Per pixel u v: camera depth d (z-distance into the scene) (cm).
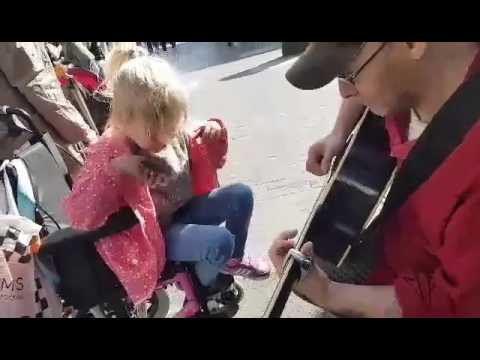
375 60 91
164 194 209
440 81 92
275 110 426
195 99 485
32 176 213
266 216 287
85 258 184
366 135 132
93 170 186
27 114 221
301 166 337
